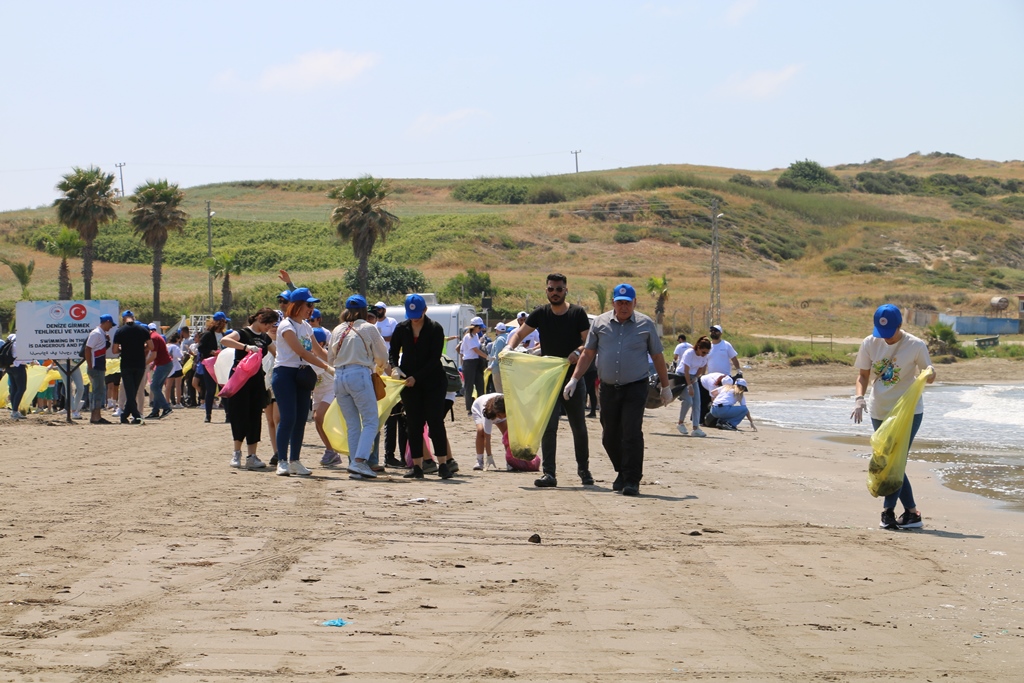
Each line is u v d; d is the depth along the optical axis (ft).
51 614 16.17
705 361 57.00
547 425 33.24
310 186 442.91
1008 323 226.17
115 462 37.40
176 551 21.02
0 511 25.57
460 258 267.18
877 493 26.99
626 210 341.00
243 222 310.45
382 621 16.28
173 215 169.17
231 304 187.93
